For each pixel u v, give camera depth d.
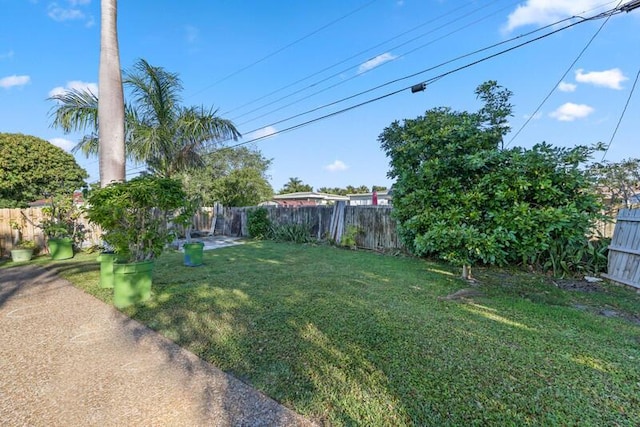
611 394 1.95
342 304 3.67
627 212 4.76
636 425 1.68
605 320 3.23
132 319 3.31
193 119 8.08
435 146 4.62
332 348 2.56
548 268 5.50
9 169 10.77
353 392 1.98
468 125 4.53
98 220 3.99
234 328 2.99
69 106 6.93
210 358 2.44
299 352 2.50
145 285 3.88
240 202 16.25
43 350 2.63
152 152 7.96
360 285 4.56
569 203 3.99
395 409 1.81
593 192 4.61
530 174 4.09
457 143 4.48
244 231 12.69
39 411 1.85
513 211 4.01
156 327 3.07
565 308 3.61
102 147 5.41
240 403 1.90
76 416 1.81
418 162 4.99
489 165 4.39
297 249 8.62
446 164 4.45
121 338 2.86
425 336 2.78
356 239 9.04
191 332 2.93
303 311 3.43
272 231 11.26
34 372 2.29
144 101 7.76
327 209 10.24
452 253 4.29
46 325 3.19
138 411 1.84
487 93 5.15
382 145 6.29
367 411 1.80
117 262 4.33
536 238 3.96
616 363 2.33
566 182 3.99
